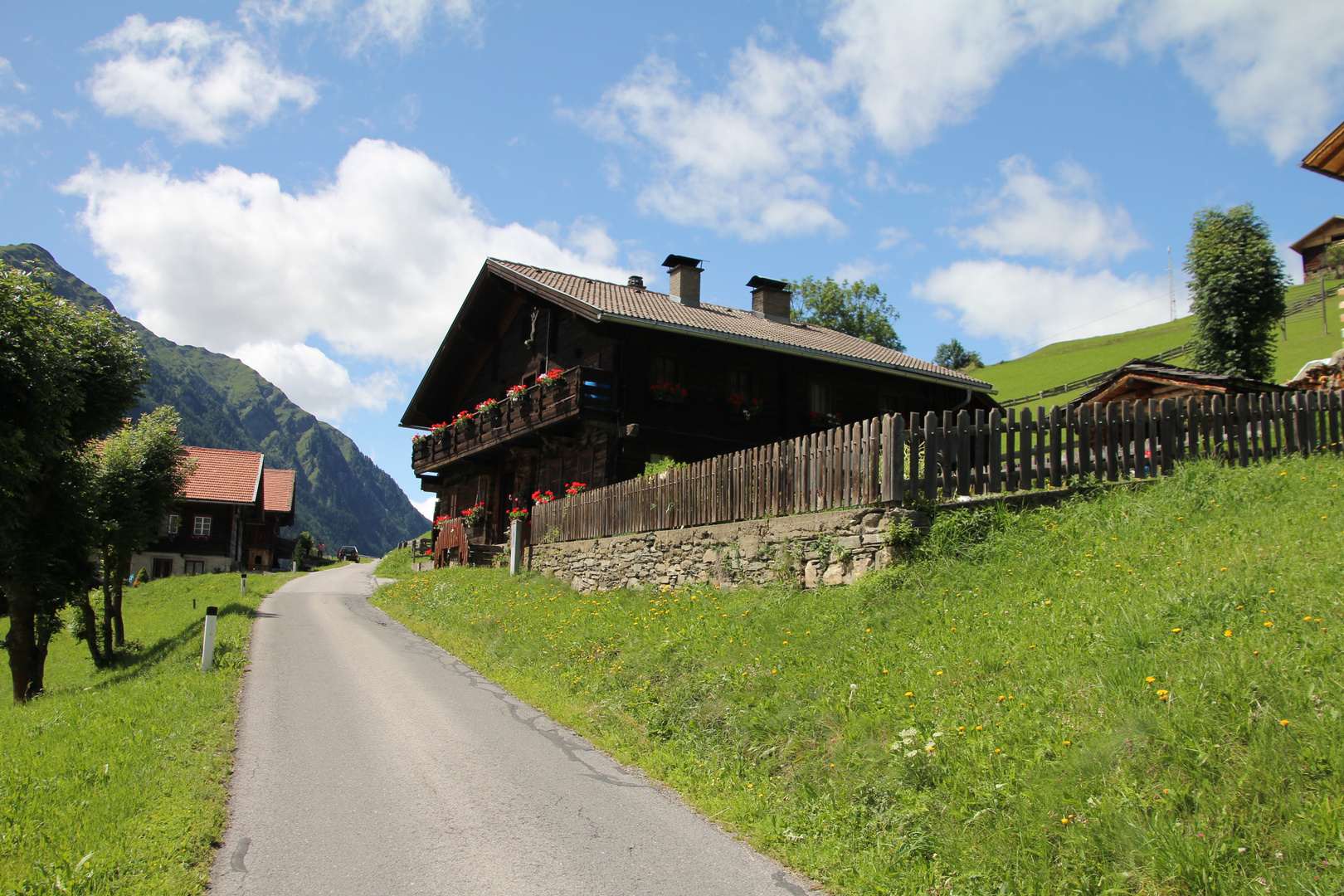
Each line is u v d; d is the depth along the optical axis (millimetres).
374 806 5898
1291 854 3545
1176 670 4988
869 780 5309
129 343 16812
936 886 4230
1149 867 3748
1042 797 4410
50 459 14758
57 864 4734
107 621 18500
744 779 6113
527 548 19156
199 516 46281
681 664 8547
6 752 7520
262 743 7492
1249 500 8320
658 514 13836
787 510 10789
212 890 4527
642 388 20797
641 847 5160
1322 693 4375
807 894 4500
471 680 10438
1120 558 7445
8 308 12133
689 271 26141
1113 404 10188
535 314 24250
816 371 23625
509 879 4684
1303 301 47906
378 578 30234
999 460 9602
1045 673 5586
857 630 7703
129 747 7250
